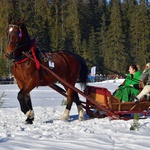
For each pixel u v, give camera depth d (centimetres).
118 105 970
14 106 1409
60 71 977
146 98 991
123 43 6988
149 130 798
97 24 8019
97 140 680
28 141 657
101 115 1042
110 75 6081
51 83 958
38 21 6366
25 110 908
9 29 888
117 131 777
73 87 951
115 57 6838
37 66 906
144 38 7306
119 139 700
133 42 7450
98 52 7162
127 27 7644
